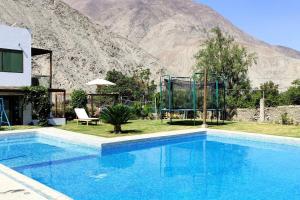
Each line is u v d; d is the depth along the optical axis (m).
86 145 17.97
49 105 26.75
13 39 26.81
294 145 18.61
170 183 11.80
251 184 11.70
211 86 26.98
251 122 27.92
